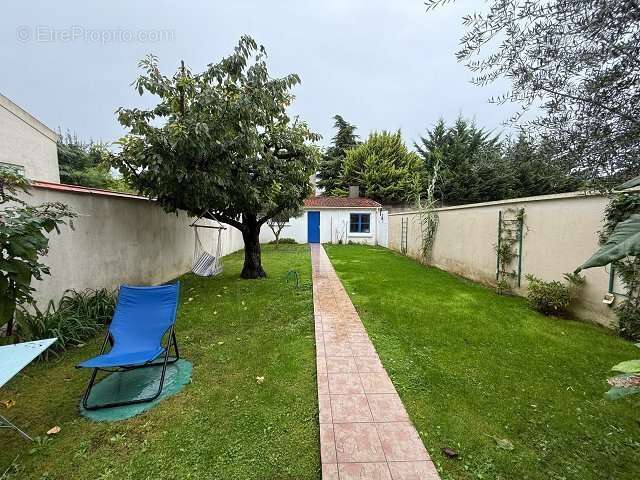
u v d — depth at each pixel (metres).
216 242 11.15
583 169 2.02
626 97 1.69
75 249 4.32
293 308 5.09
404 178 19.91
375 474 1.81
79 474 1.86
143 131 5.01
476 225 7.27
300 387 2.78
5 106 7.00
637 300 3.74
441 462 1.92
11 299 2.51
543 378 2.90
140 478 1.83
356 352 3.45
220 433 2.20
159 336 3.20
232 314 4.81
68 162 15.16
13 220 2.54
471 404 2.50
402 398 2.59
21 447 2.08
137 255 5.94
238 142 5.32
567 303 4.59
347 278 7.58
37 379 2.93
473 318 4.58
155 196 5.61
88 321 3.95
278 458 1.97
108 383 2.88
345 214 17.67
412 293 6.08
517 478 1.81
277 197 7.00
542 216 5.30
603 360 3.26
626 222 1.06
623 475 1.82
